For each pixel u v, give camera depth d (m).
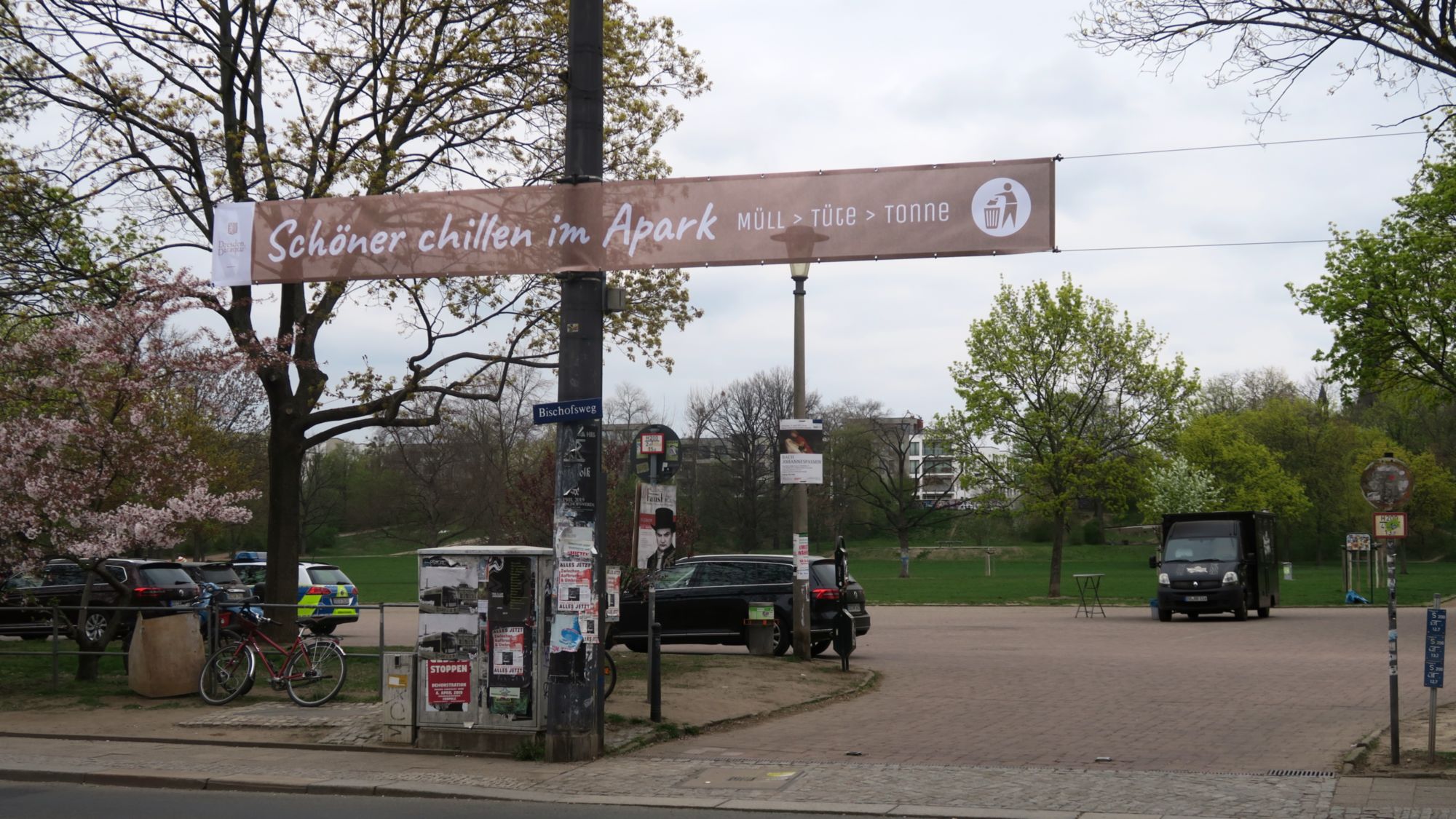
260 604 15.95
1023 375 46.78
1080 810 8.98
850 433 80.81
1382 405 86.00
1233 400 98.31
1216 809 8.90
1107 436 47.06
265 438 53.78
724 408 85.56
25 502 17.22
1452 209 29.73
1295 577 61.78
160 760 11.83
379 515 77.25
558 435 11.86
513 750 11.75
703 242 11.90
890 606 40.12
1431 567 77.94
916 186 11.67
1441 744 11.41
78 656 18.23
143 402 17.78
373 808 9.60
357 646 23.34
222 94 20.88
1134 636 26.47
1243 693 15.87
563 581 11.62
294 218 13.41
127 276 20.08
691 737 12.88
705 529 85.94
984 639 25.78
